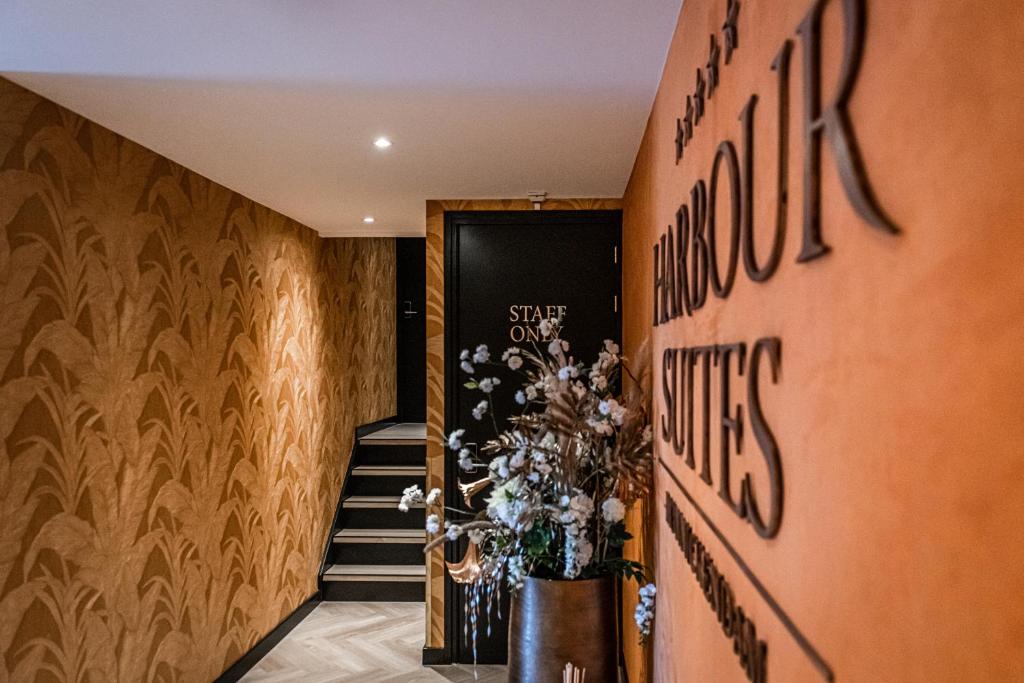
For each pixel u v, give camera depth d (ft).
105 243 8.28
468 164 10.01
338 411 17.21
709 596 4.15
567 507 6.97
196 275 10.44
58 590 7.45
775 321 2.80
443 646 12.30
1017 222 1.26
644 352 7.32
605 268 12.44
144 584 9.04
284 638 13.48
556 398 7.06
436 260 12.51
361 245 19.33
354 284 18.70
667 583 6.08
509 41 6.07
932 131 1.56
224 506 11.27
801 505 2.49
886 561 1.82
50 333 7.36
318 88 7.11
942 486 1.53
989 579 1.36
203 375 10.63
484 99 7.40
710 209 3.98
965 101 1.43
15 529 6.86
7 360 6.78
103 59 6.40
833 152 2.11
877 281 1.86
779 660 2.78
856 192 1.93
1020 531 1.26
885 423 1.82
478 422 12.45
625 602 10.49
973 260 1.40
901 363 1.73
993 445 1.34
